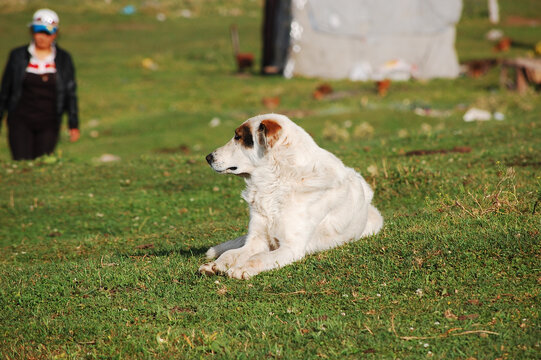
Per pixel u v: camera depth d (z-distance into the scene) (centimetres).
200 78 4019
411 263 620
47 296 626
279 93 3384
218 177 1451
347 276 613
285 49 3972
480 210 794
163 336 509
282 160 682
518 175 1125
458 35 5509
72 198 1326
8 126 1428
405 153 1550
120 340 509
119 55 4981
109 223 1192
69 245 1019
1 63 4353
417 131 1955
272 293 591
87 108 3155
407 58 3891
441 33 3891
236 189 1372
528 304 516
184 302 582
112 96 3444
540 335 459
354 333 489
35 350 501
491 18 6041
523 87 3188
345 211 722
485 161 1349
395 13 3856
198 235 995
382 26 3853
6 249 1035
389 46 3866
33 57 1389
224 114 2898
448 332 480
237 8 7581
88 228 1174
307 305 556
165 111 3012
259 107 3086
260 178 691
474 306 524
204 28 6309
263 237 703
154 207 1277
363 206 754
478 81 3612
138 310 571
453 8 3903
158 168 1546
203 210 1251
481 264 602
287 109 2988
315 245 716
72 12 6869
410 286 575
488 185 1012
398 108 2834
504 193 853
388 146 1681
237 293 596
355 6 3850
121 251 910
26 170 1512
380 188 1233
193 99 3338
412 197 1160
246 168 694
